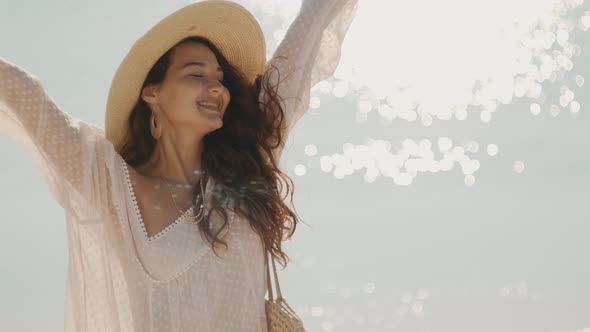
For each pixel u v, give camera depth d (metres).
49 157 2.81
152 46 3.02
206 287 2.91
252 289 3.00
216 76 3.12
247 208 3.04
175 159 3.07
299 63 3.33
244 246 3.00
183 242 2.91
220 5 3.10
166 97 3.06
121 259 2.88
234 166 3.16
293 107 3.34
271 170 3.26
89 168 2.84
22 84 2.78
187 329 2.86
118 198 2.88
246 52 3.29
